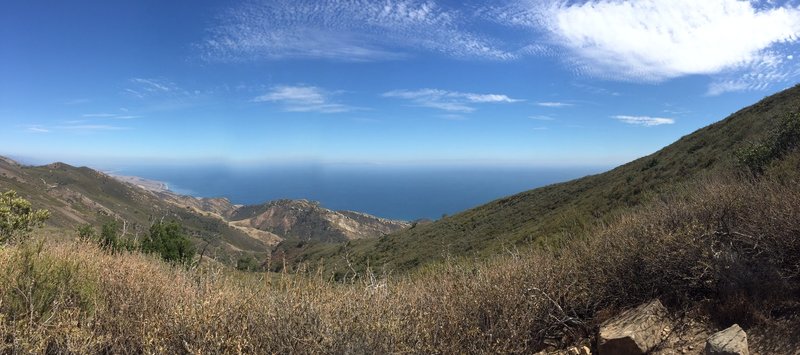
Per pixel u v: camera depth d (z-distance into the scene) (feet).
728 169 32.40
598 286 13.78
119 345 10.34
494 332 10.78
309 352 8.76
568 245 17.37
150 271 14.56
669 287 12.93
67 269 12.34
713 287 12.37
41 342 9.25
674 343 10.87
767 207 13.11
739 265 11.76
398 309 10.36
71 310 10.98
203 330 9.23
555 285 13.21
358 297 10.51
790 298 11.19
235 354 8.71
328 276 12.04
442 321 10.64
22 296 10.87
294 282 10.85
